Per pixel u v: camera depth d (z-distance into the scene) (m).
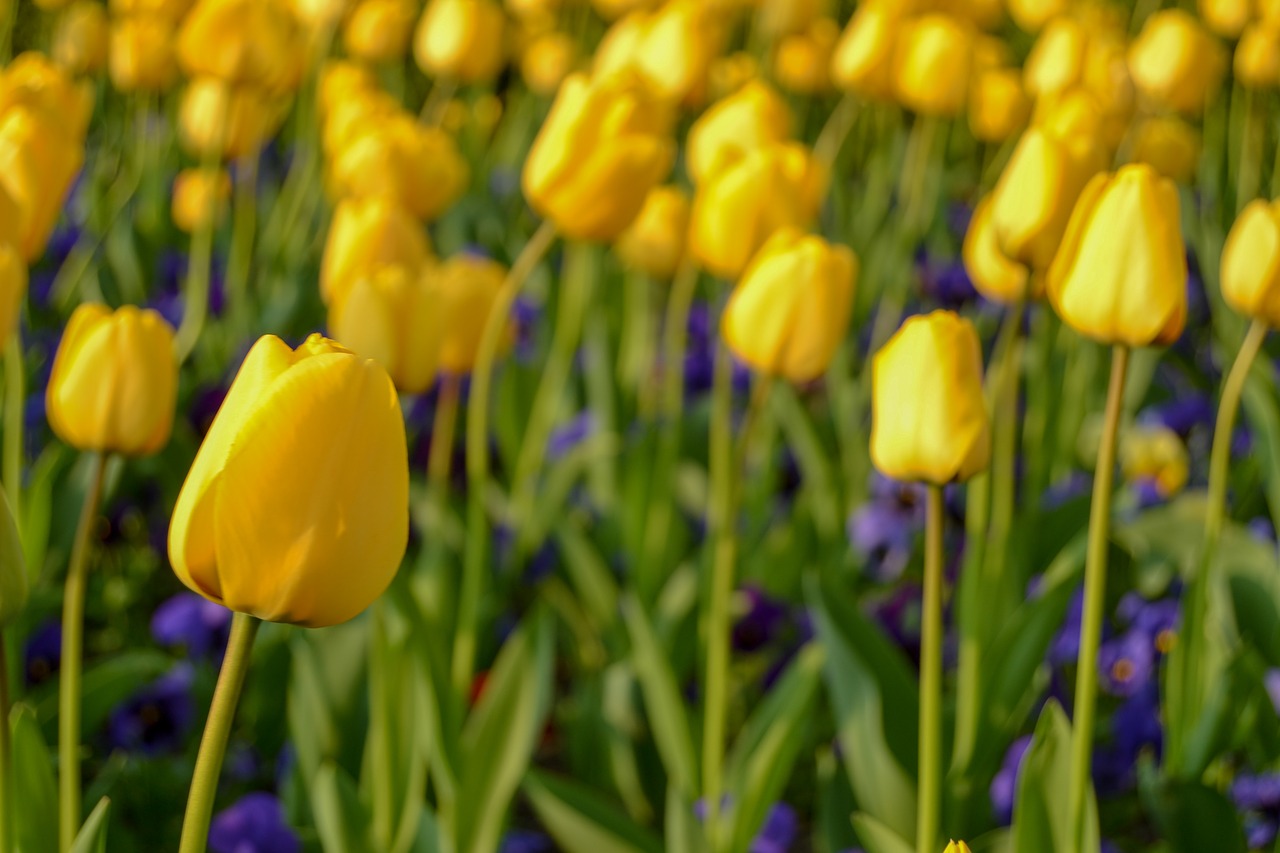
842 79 2.62
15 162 1.61
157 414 1.54
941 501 1.53
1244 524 2.17
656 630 1.97
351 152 2.00
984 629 1.83
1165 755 1.79
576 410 2.72
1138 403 2.64
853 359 3.02
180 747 1.87
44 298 2.87
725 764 1.95
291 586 1.33
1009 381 1.73
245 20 2.01
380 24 3.31
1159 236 1.52
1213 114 4.48
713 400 2.53
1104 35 3.70
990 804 1.76
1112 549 2.05
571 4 4.59
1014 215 1.66
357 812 1.66
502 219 3.53
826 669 1.78
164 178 3.37
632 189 1.74
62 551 1.92
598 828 1.73
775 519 2.42
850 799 1.78
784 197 1.76
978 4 3.22
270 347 1.33
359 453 1.33
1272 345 3.00
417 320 1.68
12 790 1.53
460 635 1.83
